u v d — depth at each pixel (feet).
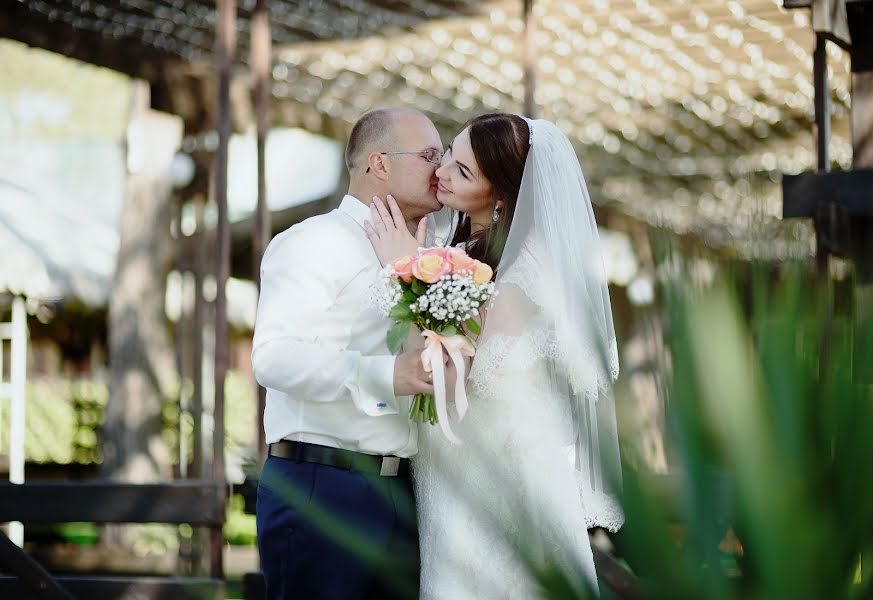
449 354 7.27
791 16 15.93
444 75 19.16
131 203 22.54
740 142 24.75
